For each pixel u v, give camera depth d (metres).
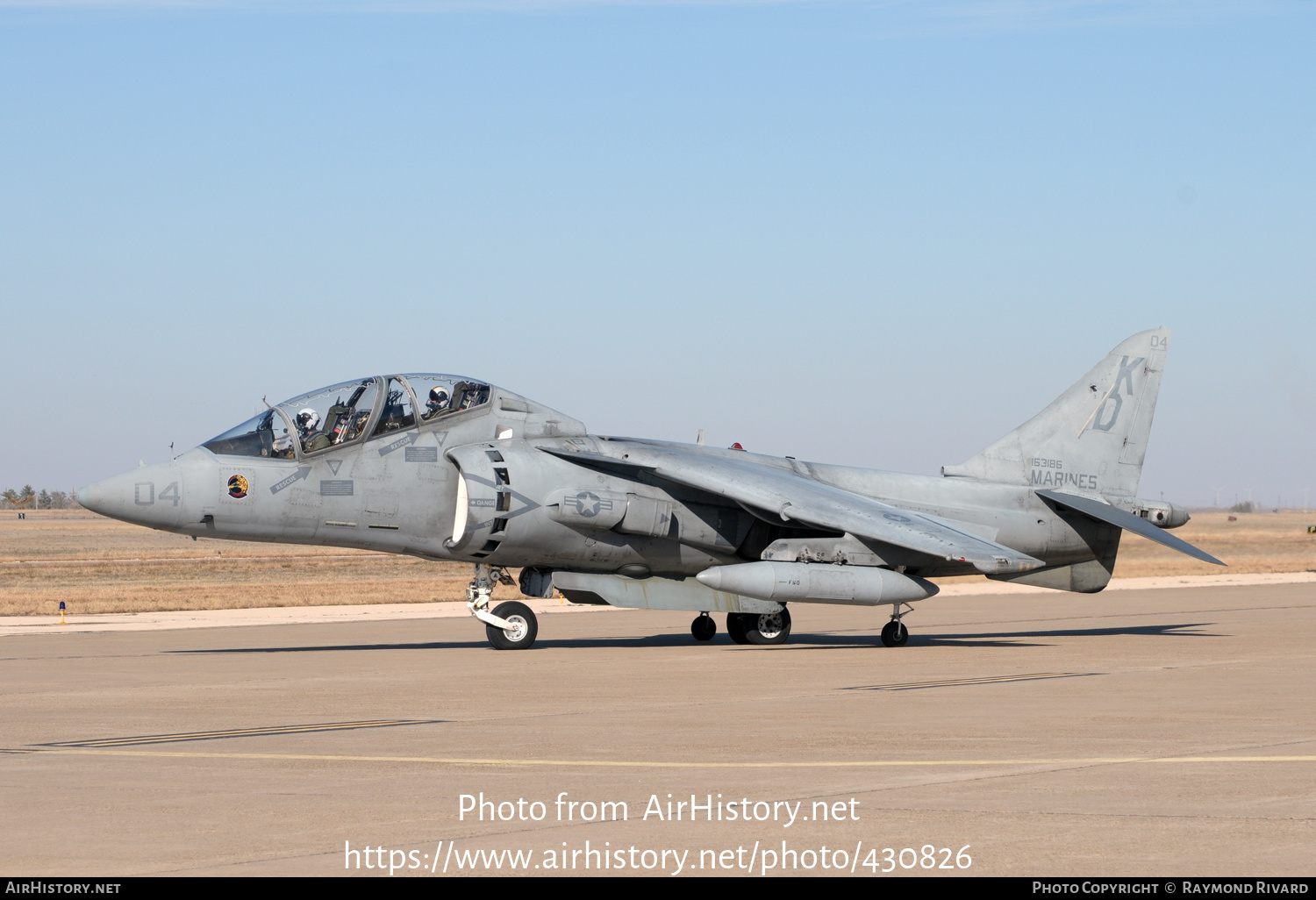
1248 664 27.81
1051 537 37.81
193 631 40.34
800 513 31.47
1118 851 10.73
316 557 112.94
